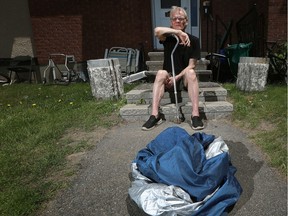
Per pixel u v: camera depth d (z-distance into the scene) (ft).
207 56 22.94
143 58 27.30
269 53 22.24
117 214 7.56
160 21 27.68
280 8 23.65
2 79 30.50
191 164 7.11
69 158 10.75
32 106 17.95
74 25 27.81
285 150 10.27
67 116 15.34
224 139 11.76
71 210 7.79
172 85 11.41
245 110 14.62
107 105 16.56
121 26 27.45
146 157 8.13
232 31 26.94
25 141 12.42
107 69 17.34
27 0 28.37
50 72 28.81
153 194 6.84
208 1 25.34
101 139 12.42
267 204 7.64
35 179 9.31
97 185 8.87
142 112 14.43
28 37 29.14
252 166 9.57
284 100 15.55
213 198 6.79
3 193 8.41
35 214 7.64
